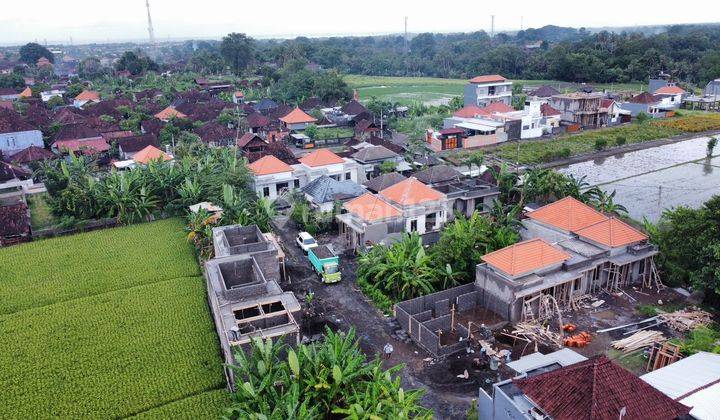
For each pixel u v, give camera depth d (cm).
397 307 4253
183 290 4859
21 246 5941
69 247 5897
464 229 4991
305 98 15800
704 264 4262
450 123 11738
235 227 5166
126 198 6519
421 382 3544
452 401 3359
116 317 4400
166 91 16625
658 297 4569
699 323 4016
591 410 2492
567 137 11100
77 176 7444
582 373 2669
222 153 8225
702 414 2617
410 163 8262
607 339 3962
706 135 11400
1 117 10194
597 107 12256
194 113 12669
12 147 9812
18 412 3300
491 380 3541
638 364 3644
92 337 4119
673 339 3769
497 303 4300
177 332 4175
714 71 17075
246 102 15825
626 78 18288
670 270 4778
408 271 4562
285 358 3506
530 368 3014
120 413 3300
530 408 2709
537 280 4200
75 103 15375
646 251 4769
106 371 3706
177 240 6053
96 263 5472
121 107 13300
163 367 3744
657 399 2605
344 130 12250
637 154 9975
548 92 14938
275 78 19150
